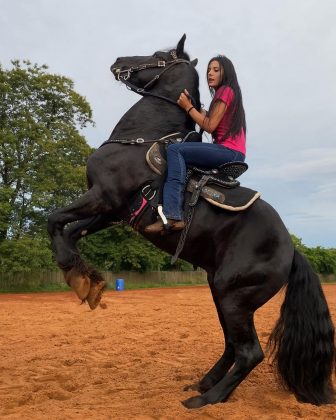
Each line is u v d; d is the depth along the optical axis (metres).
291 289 4.91
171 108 5.04
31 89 35.50
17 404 4.93
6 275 35.03
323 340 4.80
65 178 34.47
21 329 11.41
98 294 4.95
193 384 5.36
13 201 33.69
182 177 4.66
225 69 4.97
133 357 7.76
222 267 4.75
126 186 4.76
